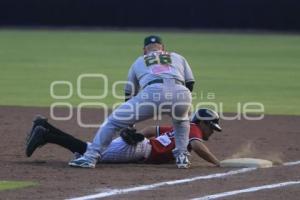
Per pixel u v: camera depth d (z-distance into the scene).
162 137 22.25
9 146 25.30
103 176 20.02
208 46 83.88
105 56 70.75
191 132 21.80
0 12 111.81
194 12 108.25
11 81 49.12
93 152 21.31
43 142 21.42
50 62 64.06
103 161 22.02
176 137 21.61
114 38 94.56
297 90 45.25
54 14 111.50
